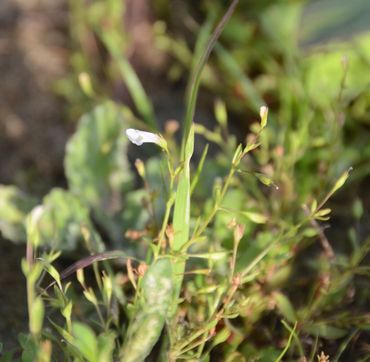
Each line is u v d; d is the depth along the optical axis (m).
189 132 0.23
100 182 0.32
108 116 0.32
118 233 0.30
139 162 0.26
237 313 0.24
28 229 0.24
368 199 0.34
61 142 0.37
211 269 0.25
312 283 0.29
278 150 0.29
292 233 0.25
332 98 0.35
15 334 0.27
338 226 0.32
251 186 0.31
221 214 0.28
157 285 0.23
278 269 0.27
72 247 0.29
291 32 0.37
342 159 0.33
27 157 0.36
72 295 0.27
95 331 0.27
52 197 0.30
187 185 0.23
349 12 0.36
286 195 0.30
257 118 0.37
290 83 0.36
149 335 0.24
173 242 0.23
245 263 0.27
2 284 0.29
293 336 0.26
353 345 0.27
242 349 0.26
